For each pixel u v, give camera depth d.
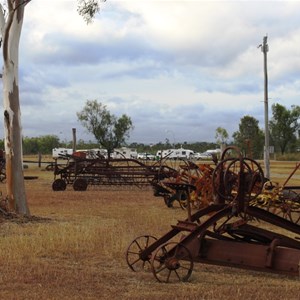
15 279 7.42
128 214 15.09
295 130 81.81
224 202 8.41
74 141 46.94
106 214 15.12
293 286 7.24
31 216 13.78
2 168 29.83
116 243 9.98
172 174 20.88
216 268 8.41
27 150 98.25
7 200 14.00
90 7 16.69
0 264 8.33
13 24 13.62
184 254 7.65
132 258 8.92
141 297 6.62
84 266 8.38
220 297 6.61
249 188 7.89
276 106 81.56
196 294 6.76
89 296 6.67
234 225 8.20
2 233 11.27
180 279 7.61
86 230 11.45
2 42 13.73
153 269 7.45
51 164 35.62
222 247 7.87
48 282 7.31
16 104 13.86
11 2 13.52
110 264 8.54
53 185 24.28
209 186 15.59
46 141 98.62
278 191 13.44
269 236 8.08
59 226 12.25
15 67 13.80
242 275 7.99
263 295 6.72
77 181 24.11
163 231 11.79
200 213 8.24
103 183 24.73
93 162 24.78
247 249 7.74
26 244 9.77
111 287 7.14
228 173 8.13
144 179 25.06
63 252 9.34
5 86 13.81
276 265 7.52
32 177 32.19
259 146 71.00
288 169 46.44
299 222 13.88
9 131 13.77
